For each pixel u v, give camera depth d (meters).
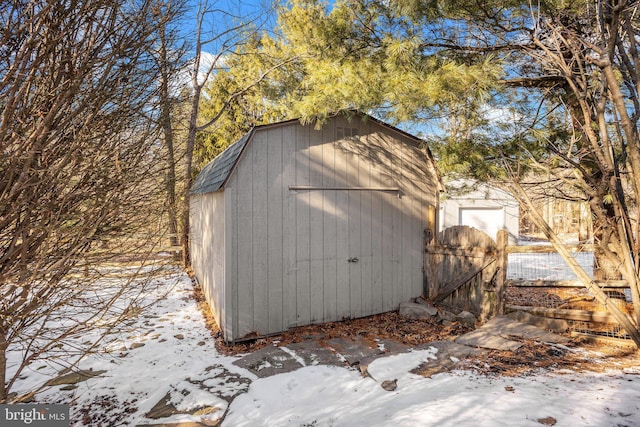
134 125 2.77
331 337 4.95
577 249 5.14
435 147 5.08
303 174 5.36
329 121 5.54
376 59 4.94
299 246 5.33
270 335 5.08
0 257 2.12
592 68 4.42
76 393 3.48
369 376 3.69
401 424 2.73
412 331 5.19
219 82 14.05
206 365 4.07
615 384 3.30
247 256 4.93
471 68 4.23
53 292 2.32
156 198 3.15
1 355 2.37
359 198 5.84
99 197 2.39
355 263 5.80
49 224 2.20
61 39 2.07
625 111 3.58
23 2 1.96
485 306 5.50
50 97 2.10
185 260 9.88
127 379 3.75
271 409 3.12
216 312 5.64
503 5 4.49
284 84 8.67
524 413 2.79
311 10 6.09
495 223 13.16
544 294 6.88
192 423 2.99
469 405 2.94
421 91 4.21
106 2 2.15
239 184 4.88
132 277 2.80
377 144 5.99
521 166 4.90
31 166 2.09
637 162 3.64
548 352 4.15
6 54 1.96
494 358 4.01
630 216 4.61
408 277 6.32
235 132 14.21
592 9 4.05
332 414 3.00
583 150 4.23
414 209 6.35
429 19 4.63
